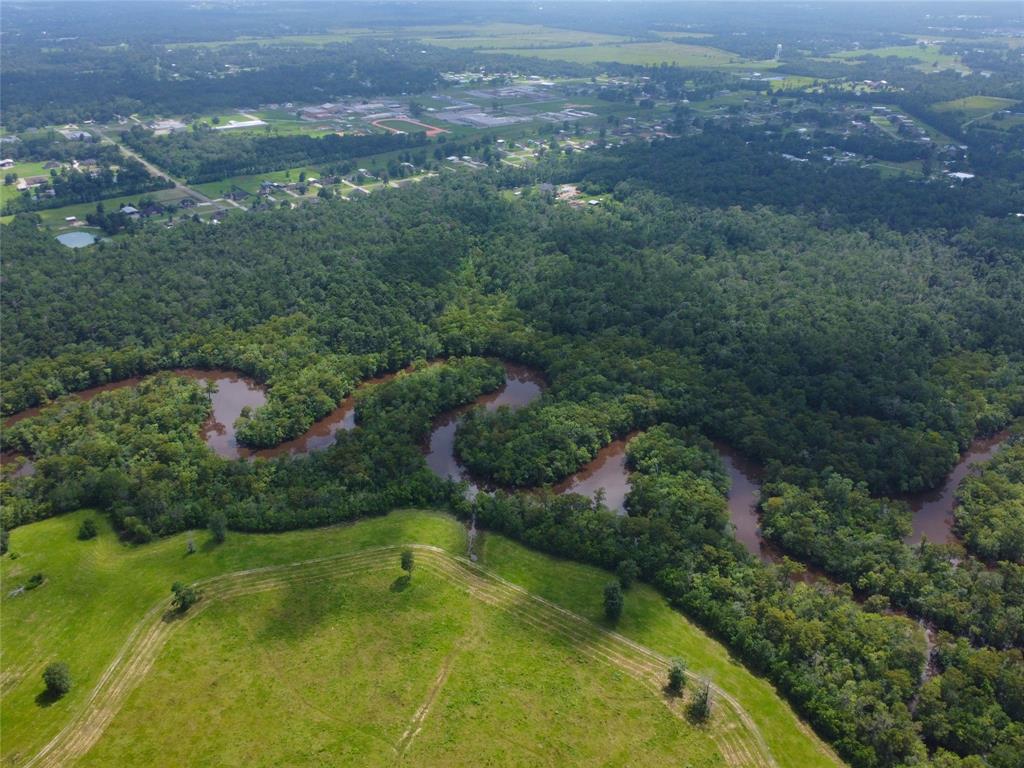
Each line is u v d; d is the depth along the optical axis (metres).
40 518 162.88
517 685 122.06
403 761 109.94
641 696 120.25
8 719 116.31
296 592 140.88
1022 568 139.25
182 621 134.25
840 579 145.88
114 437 183.75
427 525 159.75
